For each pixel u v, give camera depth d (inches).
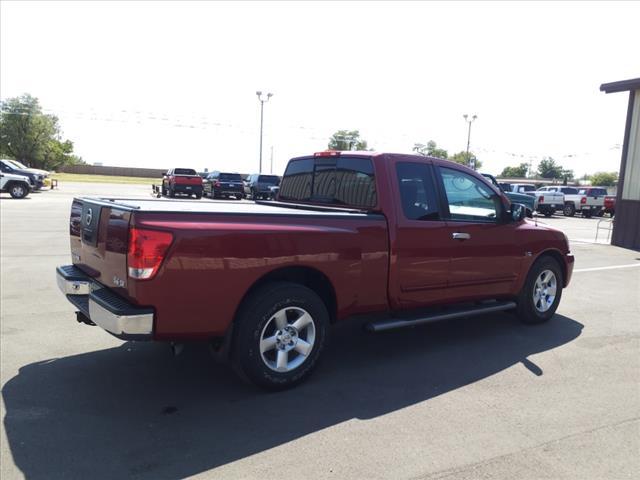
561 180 3713.1
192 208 160.6
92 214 167.5
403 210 191.8
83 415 148.1
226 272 149.9
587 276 392.5
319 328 170.7
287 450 130.9
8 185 1032.8
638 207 580.7
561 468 123.9
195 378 176.1
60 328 227.3
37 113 3213.6
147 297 139.9
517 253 231.0
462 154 2480.3
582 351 210.4
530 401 161.8
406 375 182.1
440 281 203.6
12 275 334.0
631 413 154.0
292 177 237.1
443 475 120.3
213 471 121.0
